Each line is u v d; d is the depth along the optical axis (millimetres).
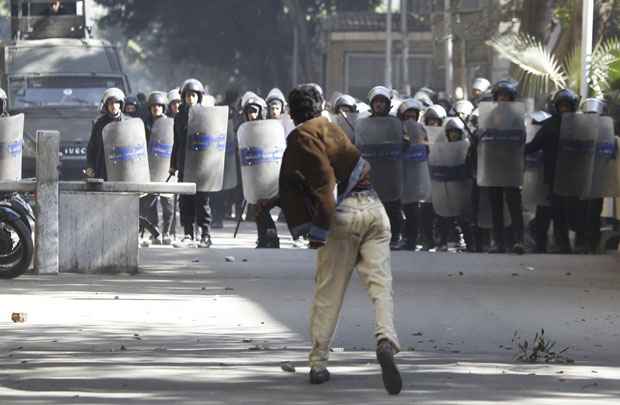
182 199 40969
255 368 18844
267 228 39781
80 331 23750
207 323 24922
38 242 32250
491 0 80250
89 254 32750
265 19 136500
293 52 137375
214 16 136250
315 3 142375
